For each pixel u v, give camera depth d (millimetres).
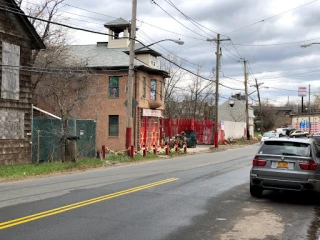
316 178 9430
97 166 18703
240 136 58156
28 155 19938
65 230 6648
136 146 30750
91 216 7742
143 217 7730
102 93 31062
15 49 19281
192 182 12906
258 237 6520
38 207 8539
